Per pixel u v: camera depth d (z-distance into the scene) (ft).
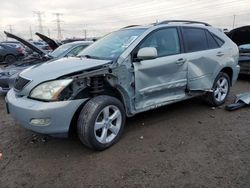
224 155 11.44
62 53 23.43
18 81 12.41
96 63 12.16
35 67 13.01
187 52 15.43
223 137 13.30
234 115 16.57
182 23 16.11
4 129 14.99
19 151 12.23
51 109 10.58
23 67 22.34
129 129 14.39
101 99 11.73
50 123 10.68
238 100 18.51
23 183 9.76
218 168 10.42
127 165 10.77
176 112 17.15
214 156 11.37
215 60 16.98
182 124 15.08
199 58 15.85
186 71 15.25
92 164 10.93
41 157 11.62
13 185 9.66
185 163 10.84
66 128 11.03
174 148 12.15
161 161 11.02
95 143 11.59
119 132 12.72
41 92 11.03
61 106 10.73
